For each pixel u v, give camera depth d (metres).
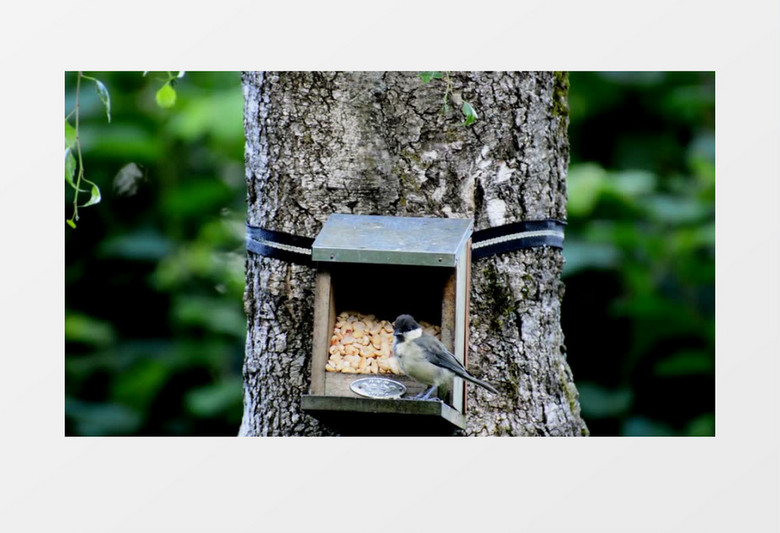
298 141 7.39
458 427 6.79
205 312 12.62
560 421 7.52
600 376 12.20
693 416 11.93
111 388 12.34
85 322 12.44
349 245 6.55
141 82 13.39
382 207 7.30
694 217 12.41
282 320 7.34
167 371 12.36
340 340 6.95
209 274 12.97
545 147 7.58
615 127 13.53
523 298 7.40
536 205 7.49
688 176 13.23
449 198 7.34
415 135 7.34
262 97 7.50
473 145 7.38
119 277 12.87
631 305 12.05
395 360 6.80
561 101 7.81
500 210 7.39
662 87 13.43
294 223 7.36
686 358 11.88
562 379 7.65
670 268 12.45
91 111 13.10
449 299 6.62
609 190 12.38
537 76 7.56
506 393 7.36
